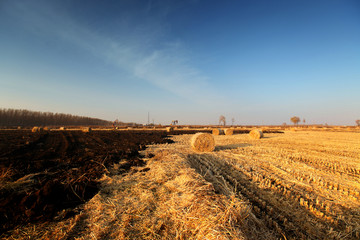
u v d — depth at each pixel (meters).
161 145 15.64
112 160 9.32
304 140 21.22
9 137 20.70
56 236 3.52
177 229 3.74
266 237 3.68
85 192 5.37
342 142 19.39
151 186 5.82
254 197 5.69
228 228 3.43
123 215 4.27
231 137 25.09
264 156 11.61
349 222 4.50
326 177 7.75
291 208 5.10
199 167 8.77
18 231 3.66
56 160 9.61
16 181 5.89
